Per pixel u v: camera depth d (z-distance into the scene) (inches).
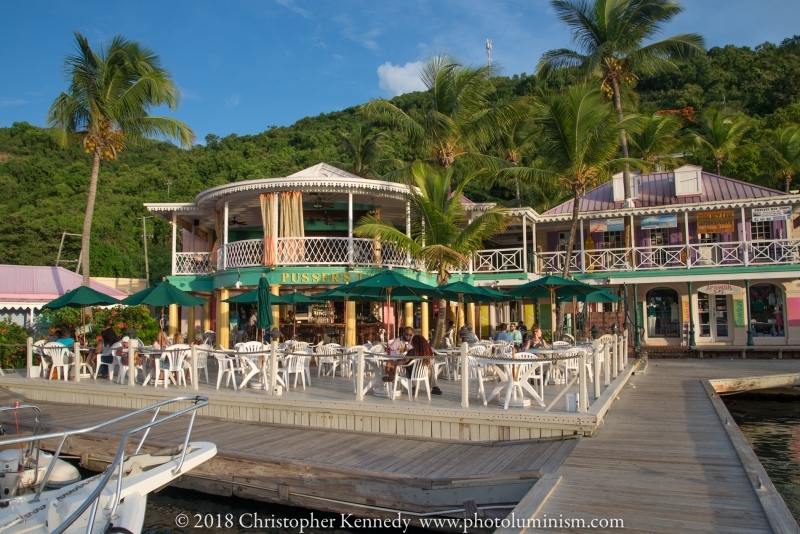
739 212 973.8
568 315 1034.1
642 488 248.4
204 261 914.7
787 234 948.6
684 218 956.0
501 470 295.4
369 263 768.9
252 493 335.9
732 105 1814.7
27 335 764.6
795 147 1328.7
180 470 286.8
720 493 240.4
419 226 650.8
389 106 935.7
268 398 443.8
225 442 378.6
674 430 364.8
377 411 404.5
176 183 2229.3
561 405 402.6
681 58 1011.9
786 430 555.5
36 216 1883.6
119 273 1817.2
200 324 1082.7
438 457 334.3
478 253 983.6
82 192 2171.5
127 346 564.7
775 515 207.6
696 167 992.2
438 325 637.9
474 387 508.4
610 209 999.0
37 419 321.1
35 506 252.4
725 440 335.9
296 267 750.5
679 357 911.0
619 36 991.0
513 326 750.5
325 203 884.6
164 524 323.6
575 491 245.3
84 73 784.9
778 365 768.9
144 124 842.8
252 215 950.4
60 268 1008.2
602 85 1011.9
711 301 1002.7
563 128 770.2
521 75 2305.6
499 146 1402.6
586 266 1016.2
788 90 1768.0
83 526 239.6
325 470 315.3
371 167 1568.7
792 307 951.6
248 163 2282.2
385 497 298.4
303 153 2160.4
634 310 983.0
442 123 882.8
